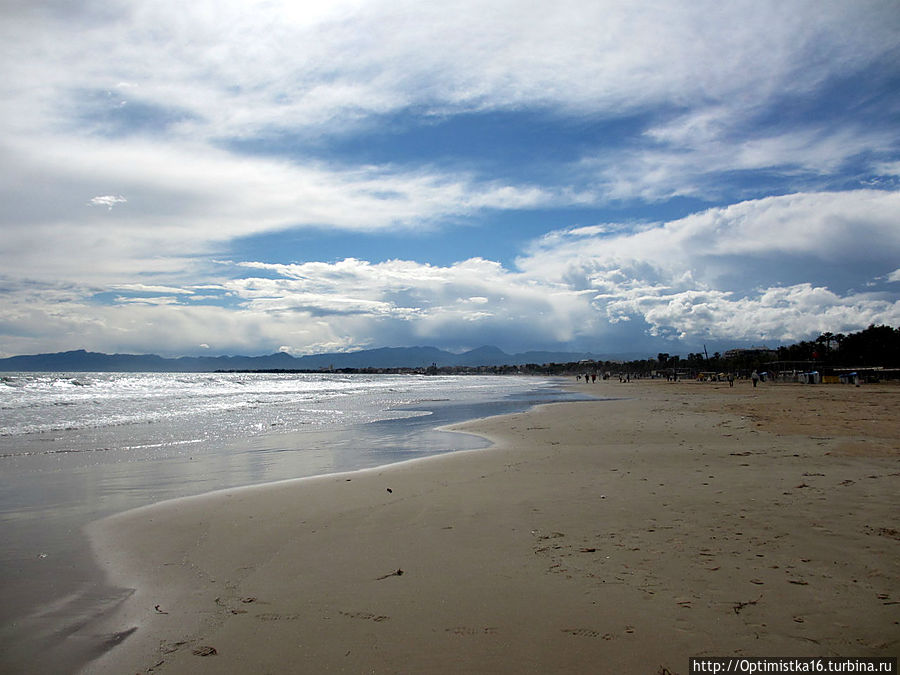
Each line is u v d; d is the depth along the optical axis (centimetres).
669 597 503
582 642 429
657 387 7800
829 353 12525
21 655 430
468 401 4453
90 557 665
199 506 915
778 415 2341
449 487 1023
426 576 573
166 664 413
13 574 608
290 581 572
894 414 2303
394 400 4612
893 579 525
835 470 1058
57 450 1616
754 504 809
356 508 880
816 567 560
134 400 4247
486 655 414
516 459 1348
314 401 4381
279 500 950
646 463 1212
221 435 2023
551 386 9338
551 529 721
